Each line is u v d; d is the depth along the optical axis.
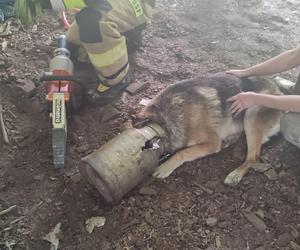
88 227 1.10
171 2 1.82
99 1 1.29
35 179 1.21
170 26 1.70
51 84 1.28
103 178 1.04
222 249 1.07
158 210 1.14
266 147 1.30
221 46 1.63
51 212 1.14
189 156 1.21
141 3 1.48
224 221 1.12
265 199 1.17
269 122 1.24
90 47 1.32
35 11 1.24
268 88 1.27
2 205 1.15
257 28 1.71
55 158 1.20
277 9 1.80
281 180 1.21
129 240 1.08
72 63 1.39
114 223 1.11
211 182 1.21
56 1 1.23
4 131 1.32
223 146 1.28
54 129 1.21
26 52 1.55
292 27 1.72
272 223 1.12
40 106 1.38
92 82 1.48
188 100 1.21
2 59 1.52
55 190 1.19
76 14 1.28
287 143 1.31
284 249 1.07
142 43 1.62
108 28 1.28
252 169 1.23
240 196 1.18
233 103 1.22
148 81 1.49
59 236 1.09
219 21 1.73
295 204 1.16
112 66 1.34
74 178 1.20
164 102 1.23
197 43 1.64
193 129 1.21
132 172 1.09
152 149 1.14
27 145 1.29
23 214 1.14
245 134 1.30
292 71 1.51
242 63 1.56
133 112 1.38
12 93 1.42
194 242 1.08
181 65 1.55
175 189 1.18
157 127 1.19
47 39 1.61
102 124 1.35
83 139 1.31
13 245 1.07
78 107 1.37
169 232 1.10
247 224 1.12
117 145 1.09
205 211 1.14
